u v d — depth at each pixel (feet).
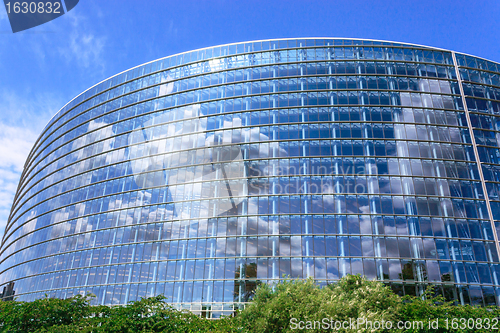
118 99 162.40
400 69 136.15
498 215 117.19
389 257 110.01
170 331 59.82
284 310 57.52
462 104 132.77
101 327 59.52
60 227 154.20
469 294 105.81
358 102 131.03
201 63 148.87
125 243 130.41
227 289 111.34
